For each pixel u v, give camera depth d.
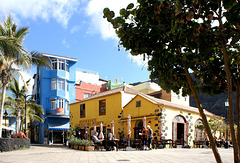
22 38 18.53
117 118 24.56
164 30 3.44
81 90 41.25
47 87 34.91
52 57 35.25
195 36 3.29
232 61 4.19
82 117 29.83
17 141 17.00
